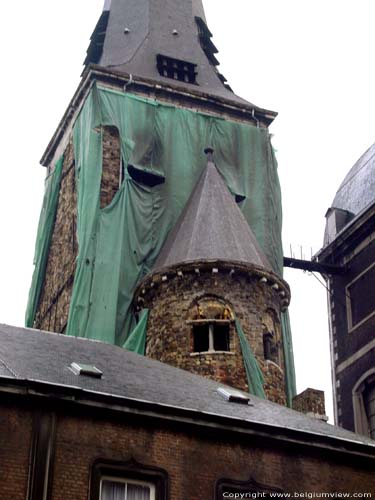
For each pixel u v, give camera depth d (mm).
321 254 47500
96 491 19531
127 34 55031
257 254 40938
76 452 19703
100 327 41250
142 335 39812
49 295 50062
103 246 43344
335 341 45531
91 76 48406
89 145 46656
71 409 20031
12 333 25047
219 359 37844
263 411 23672
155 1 56312
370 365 42688
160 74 52562
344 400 43719
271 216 48031
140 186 45719
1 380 19500
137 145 46938
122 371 23672
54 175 52750
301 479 21734
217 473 20859
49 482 19172
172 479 20359
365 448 22688
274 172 49750
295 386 41344
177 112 48656
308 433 22125
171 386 23500
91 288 42312
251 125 50719
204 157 48156
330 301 46625
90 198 45000
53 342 25172
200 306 38938
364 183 47781
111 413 20344
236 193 47781
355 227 45062
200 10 58375
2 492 18766
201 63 54438
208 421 21156
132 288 42938
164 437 20703
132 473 20062
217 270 39219
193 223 41938
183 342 38406
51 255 51344
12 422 19422
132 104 48000
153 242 44844
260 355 38531
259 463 21438
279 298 40875
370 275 44312
